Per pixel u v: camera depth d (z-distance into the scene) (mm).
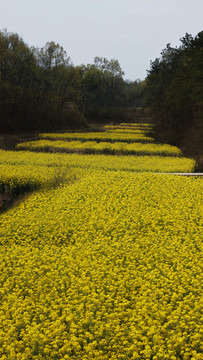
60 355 5383
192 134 38719
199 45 36750
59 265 8367
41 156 26688
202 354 5145
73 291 6797
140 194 14492
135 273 7500
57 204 13609
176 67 50750
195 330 5543
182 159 26094
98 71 110000
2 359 5242
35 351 5543
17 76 65062
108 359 5297
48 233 10586
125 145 36688
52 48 78750
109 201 13648
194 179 17859
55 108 74875
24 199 15547
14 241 10602
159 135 45094
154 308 6051
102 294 6645
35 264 8406
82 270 7918
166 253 8578
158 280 7254
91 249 9203
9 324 5918
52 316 6090
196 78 34219
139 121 97375
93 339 5711
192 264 7801
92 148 31672
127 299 6867
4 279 7816
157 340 5422
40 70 75875
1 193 16781
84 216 12227
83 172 20141
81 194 14992
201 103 37969
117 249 9148
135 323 5996
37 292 7145
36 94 70188
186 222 11047
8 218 12578
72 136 46750
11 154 28078
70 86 84250
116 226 10734
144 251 8867
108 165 22438
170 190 15281
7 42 63844
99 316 6020
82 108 97938
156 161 24672
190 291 6875
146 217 11539
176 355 5426
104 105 110375
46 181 17172
